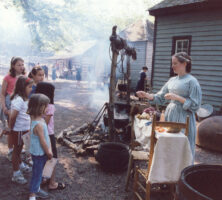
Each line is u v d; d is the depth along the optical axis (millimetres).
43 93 2959
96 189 3357
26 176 3596
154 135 2686
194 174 2018
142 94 3549
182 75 3125
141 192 3312
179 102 3096
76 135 5598
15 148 3287
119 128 5070
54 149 3123
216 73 8156
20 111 3191
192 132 3064
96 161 4316
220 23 7945
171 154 2596
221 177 2080
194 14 8648
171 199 3057
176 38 9281
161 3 9789
